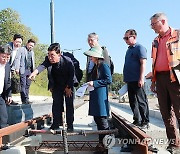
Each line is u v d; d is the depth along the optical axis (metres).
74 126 6.94
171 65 4.03
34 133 5.38
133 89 5.43
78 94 4.50
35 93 39.50
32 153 5.07
